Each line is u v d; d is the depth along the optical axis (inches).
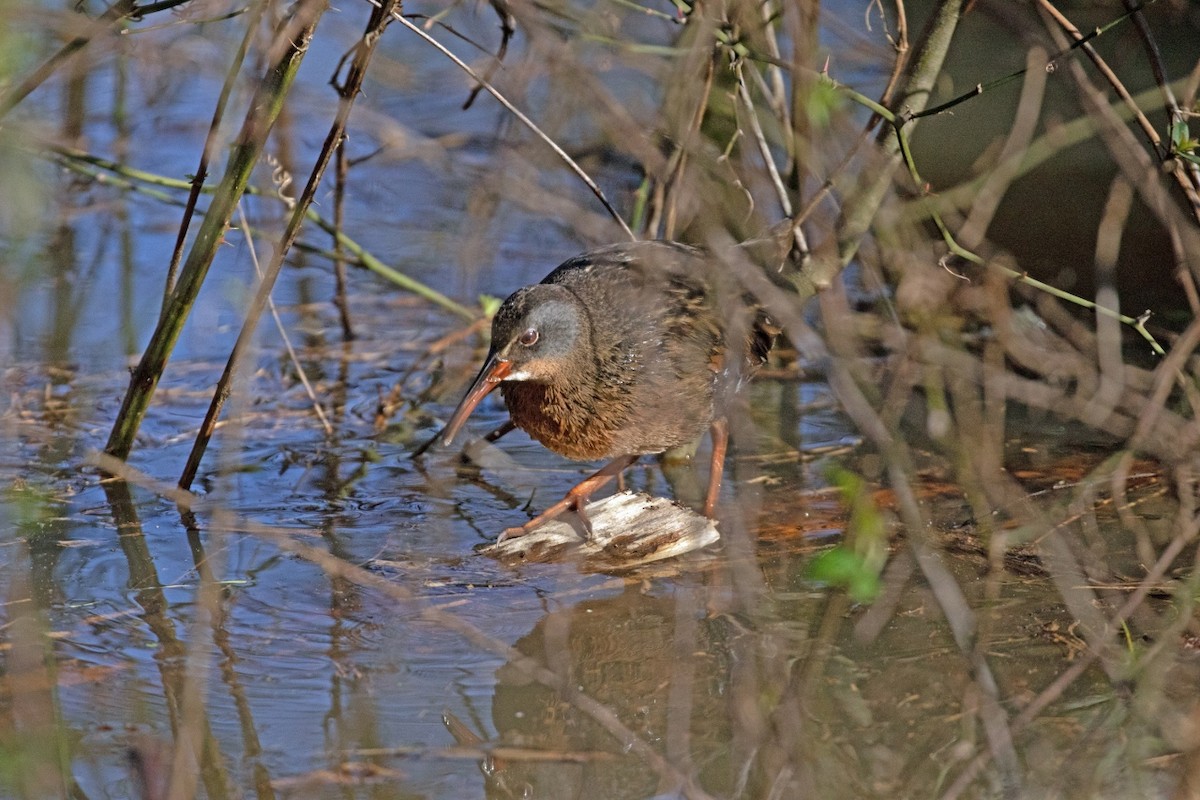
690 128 388.8
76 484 417.1
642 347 403.5
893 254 430.9
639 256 417.4
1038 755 280.5
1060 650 318.0
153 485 319.9
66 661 320.5
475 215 482.6
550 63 372.8
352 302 549.3
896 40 443.2
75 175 572.4
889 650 323.9
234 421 337.1
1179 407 429.1
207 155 390.6
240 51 381.4
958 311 479.8
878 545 345.4
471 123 611.2
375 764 282.8
